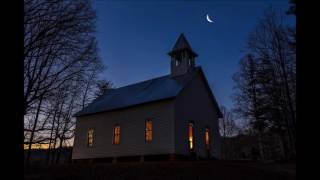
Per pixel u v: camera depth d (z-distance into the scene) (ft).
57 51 40.50
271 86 88.63
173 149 61.77
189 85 72.79
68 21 37.86
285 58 80.23
